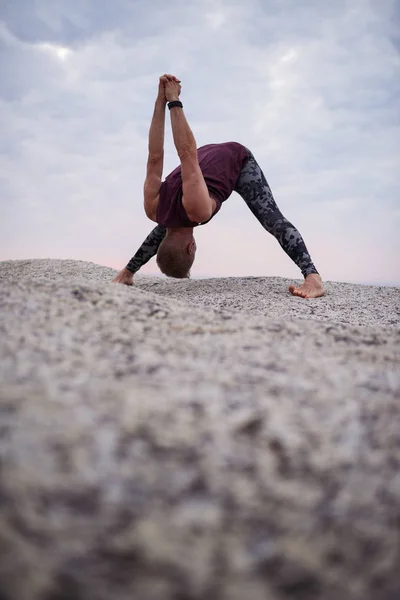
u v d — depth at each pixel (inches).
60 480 26.4
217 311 66.3
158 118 117.0
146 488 26.6
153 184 121.0
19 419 30.5
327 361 47.3
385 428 34.0
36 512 24.5
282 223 136.8
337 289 153.3
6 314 52.4
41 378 36.9
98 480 26.7
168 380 38.8
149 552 23.3
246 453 30.1
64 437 29.3
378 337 58.4
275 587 22.4
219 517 25.5
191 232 126.7
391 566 23.7
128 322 55.1
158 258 128.3
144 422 31.6
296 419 34.1
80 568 22.2
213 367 43.0
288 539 24.7
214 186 122.6
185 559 23.2
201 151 133.8
